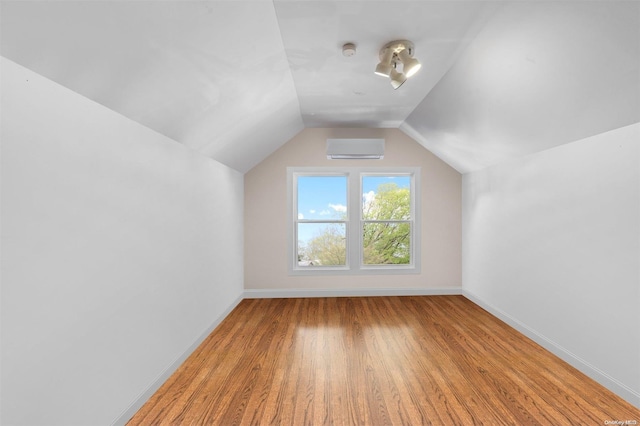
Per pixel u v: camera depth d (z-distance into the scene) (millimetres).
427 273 5051
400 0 1905
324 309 4309
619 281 2250
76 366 1584
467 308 4328
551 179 2961
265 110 3281
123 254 1951
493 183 4039
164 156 2451
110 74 1611
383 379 2502
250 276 4941
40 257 1378
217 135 3070
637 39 1584
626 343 2199
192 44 1786
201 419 2031
